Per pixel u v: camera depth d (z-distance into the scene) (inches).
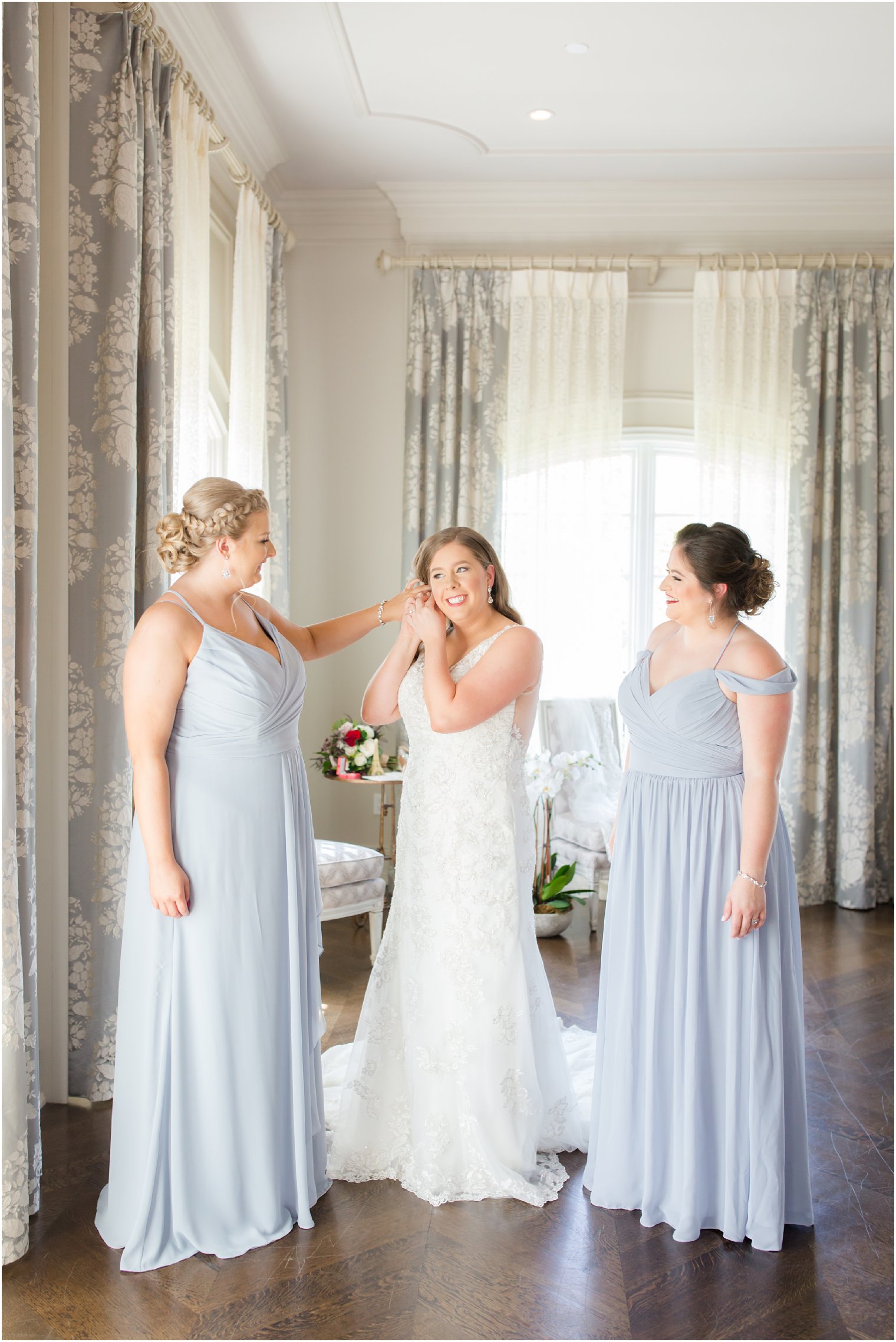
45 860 116.8
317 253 225.0
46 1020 117.9
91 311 116.6
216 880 88.9
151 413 124.0
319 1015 101.0
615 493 219.1
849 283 215.8
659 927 94.8
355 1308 82.4
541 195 217.5
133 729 87.6
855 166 205.8
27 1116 91.7
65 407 115.0
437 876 102.4
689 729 94.1
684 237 221.6
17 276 93.7
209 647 88.7
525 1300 84.0
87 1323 80.3
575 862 194.7
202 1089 89.3
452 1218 96.2
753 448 219.0
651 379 225.3
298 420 225.6
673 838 94.7
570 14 153.4
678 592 94.8
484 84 175.3
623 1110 97.6
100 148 117.0
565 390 217.6
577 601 218.7
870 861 214.8
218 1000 88.8
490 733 102.7
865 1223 97.4
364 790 224.4
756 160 203.3
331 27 156.9
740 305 216.5
